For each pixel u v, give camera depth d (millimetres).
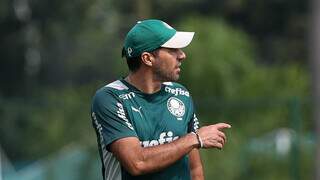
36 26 97938
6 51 97312
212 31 63000
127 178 14992
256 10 110812
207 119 43531
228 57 61562
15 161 61438
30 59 101500
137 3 66688
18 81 98875
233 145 45312
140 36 14945
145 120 14906
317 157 39156
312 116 39438
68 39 103500
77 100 64188
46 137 55844
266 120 45594
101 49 107625
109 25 106688
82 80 109438
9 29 96938
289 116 41250
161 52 14953
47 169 48094
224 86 60219
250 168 45406
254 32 112688
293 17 110438
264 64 109812
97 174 46469
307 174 41469
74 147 50188
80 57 107250
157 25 14977
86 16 98500
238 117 45500
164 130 14953
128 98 14977
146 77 15055
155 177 14953
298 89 61625
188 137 14609
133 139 14727
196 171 15883
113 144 14781
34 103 47781
